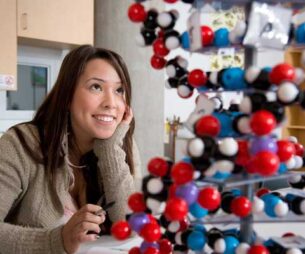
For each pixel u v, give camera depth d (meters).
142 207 0.57
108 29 2.84
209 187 0.52
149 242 0.59
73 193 1.30
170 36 0.60
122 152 1.31
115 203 1.24
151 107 2.95
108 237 1.12
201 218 0.57
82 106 1.18
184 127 0.61
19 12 2.16
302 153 0.67
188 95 0.65
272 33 0.54
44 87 2.59
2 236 1.00
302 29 0.56
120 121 1.30
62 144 1.18
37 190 1.16
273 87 0.54
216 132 0.52
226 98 0.63
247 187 0.58
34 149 1.17
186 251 0.63
